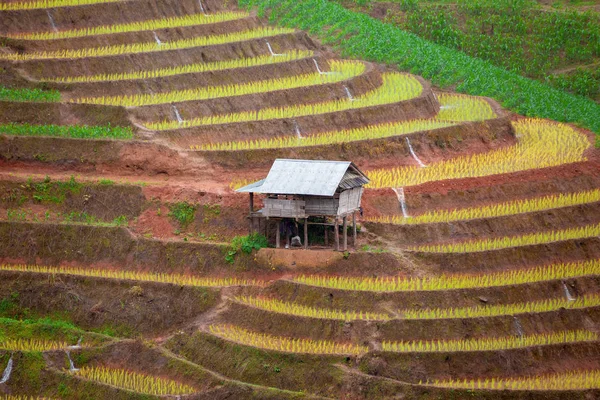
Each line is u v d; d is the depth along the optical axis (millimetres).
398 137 99250
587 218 89750
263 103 104125
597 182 94000
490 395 70750
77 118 99500
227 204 89125
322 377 72812
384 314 78125
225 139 98312
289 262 83625
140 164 94312
